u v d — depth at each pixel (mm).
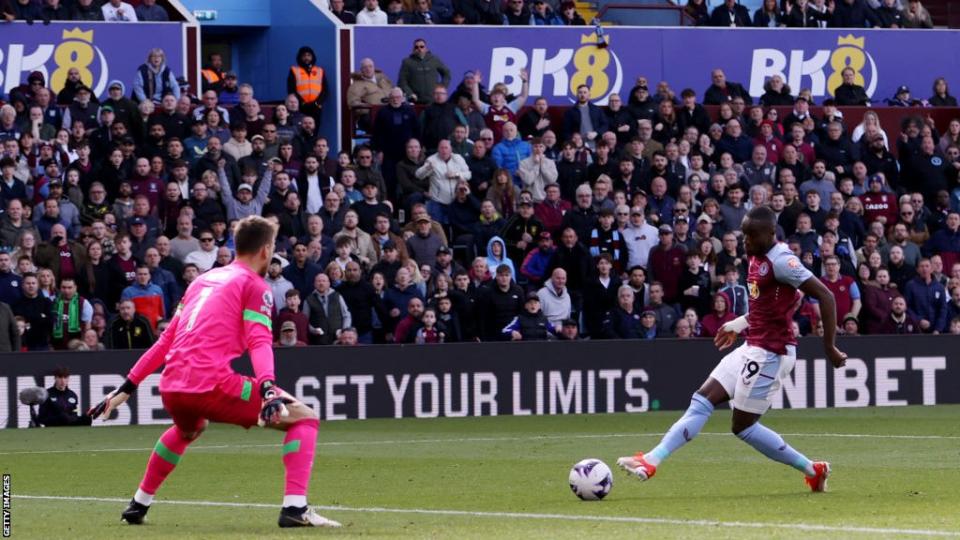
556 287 61469
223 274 24703
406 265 60969
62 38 71500
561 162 68438
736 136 72000
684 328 61750
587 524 24844
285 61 80250
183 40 73438
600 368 59969
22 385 53844
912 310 65812
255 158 63625
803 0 83438
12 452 43969
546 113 72938
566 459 40125
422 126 69562
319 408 56812
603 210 64375
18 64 70812
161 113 65625
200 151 64750
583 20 81750
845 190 70875
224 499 30484
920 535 22812
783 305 29453
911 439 45781
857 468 36094
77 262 57312
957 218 69375
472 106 70938
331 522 24516
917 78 84312
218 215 61344
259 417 23969
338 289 59062
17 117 63969
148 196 61125
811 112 77500
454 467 37750
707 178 70000
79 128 62812
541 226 64500
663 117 71875
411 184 67250
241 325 24547
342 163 65438
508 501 29281
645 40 80062
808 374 61719
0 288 55188
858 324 64938
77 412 54406
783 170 69125
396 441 47031
